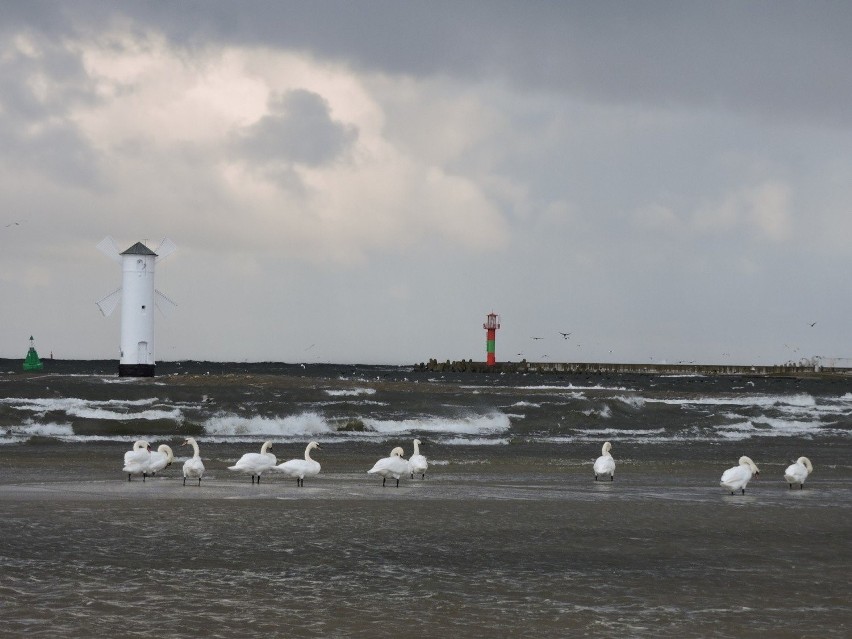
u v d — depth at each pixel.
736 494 57.31
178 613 28.58
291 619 28.19
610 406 127.38
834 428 124.25
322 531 41.97
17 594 30.22
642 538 41.34
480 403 124.81
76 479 60.38
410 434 103.69
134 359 161.88
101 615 28.20
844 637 26.94
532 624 27.97
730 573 34.66
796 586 32.75
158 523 43.22
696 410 134.38
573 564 35.97
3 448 81.06
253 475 60.38
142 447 60.38
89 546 37.72
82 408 101.94
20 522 42.72
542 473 68.44
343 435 101.81
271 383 147.62
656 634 27.09
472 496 54.19
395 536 41.09
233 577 33.16
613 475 67.00
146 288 162.50
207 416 102.12
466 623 28.00
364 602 30.19
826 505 52.56
